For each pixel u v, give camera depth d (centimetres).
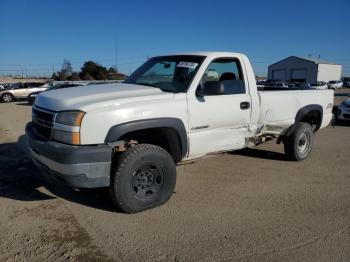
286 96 639
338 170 643
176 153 486
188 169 632
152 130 462
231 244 371
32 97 2502
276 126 630
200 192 520
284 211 457
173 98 463
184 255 349
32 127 483
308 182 573
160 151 445
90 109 402
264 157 721
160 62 553
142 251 355
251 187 544
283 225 416
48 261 335
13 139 910
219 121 515
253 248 364
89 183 406
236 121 542
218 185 551
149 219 426
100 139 405
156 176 452
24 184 538
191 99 479
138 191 441
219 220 427
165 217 432
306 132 694
